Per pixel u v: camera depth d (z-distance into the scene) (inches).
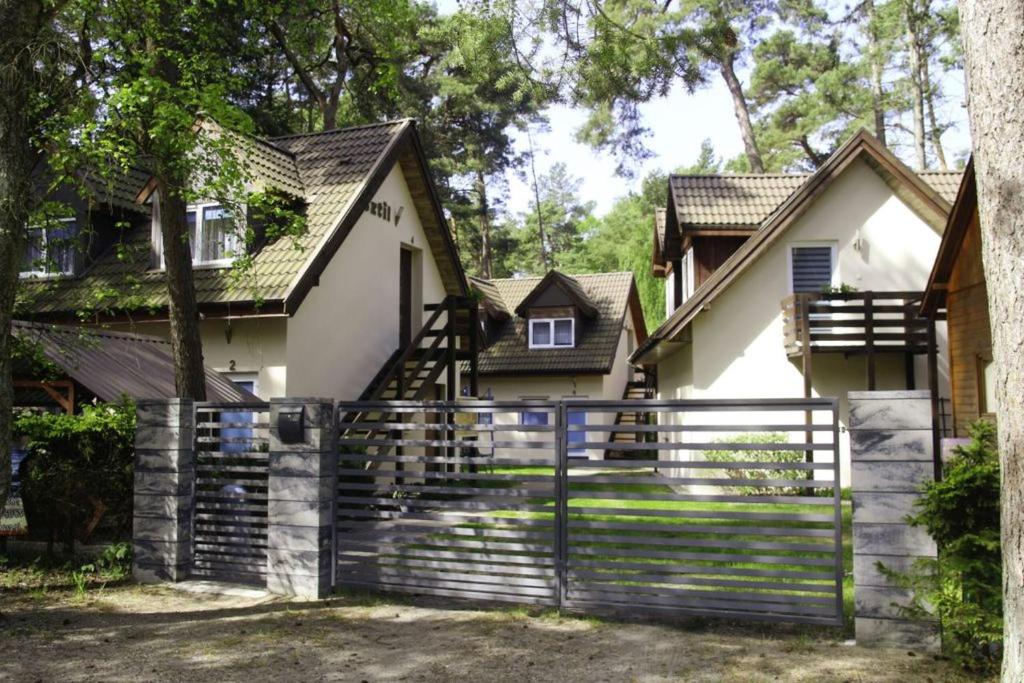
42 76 373.4
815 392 730.2
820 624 261.4
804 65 1268.5
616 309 1208.2
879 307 674.2
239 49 601.6
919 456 246.7
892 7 1112.8
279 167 636.1
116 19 428.1
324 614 287.9
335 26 843.4
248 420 541.3
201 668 228.5
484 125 1322.6
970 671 222.5
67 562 365.4
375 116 1104.2
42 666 230.4
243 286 565.9
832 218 746.2
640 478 279.4
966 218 532.1
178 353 434.0
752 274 747.4
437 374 677.9
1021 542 172.6
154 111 387.5
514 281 1343.5
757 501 266.1
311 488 316.8
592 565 286.7
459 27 418.0
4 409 272.1
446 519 305.7
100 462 382.0
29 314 604.1
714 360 744.3
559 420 291.0
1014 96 176.4
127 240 673.6
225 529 340.8
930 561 242.5
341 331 640.4
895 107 1270.9
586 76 425.7
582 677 219.9
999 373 178.9
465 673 223.8
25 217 281.6
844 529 476.7
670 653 241.3
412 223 761.6
